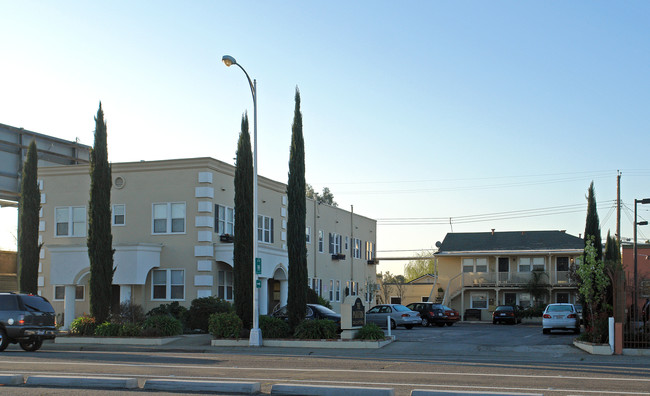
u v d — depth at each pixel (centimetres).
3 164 3681
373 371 1566
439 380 1377
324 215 4709
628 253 4062
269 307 4038
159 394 1177
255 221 2430
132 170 3384
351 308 2403
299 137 2655
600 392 1201
